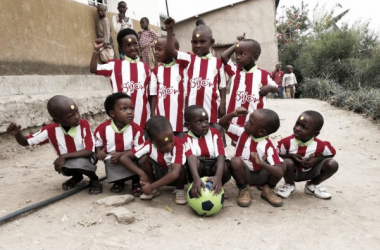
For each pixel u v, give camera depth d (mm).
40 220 2881
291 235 2662
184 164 3275
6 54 5594
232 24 15703
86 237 2594
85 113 6887
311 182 3613
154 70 4184
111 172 3486
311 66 14539
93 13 8297
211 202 2906
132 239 2570
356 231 2744
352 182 4012
